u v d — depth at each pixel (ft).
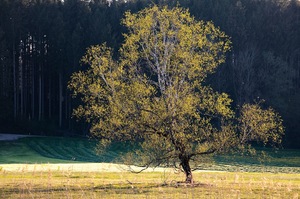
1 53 371.56
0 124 384.27
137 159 126.11
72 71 391.45
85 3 431.43
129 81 121.80
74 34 391.45
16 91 411.95
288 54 435.12
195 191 103.24
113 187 109.81
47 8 419.13
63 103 424.46
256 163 247.91
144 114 117.39
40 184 115.34
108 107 121.08
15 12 400.26
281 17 436.76
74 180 126.00
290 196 97.96
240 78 396.98
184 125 117.70
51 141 318.04
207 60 124.98
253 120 117.39
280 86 392.06
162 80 121.49
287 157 295.89
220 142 117.39
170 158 121.08
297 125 380.99
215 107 120.16
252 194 99.60
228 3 425.69
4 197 94.63
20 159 242.99
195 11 422.00
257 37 429.38
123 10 431.43
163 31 123.65
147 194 98.02
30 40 417.49
